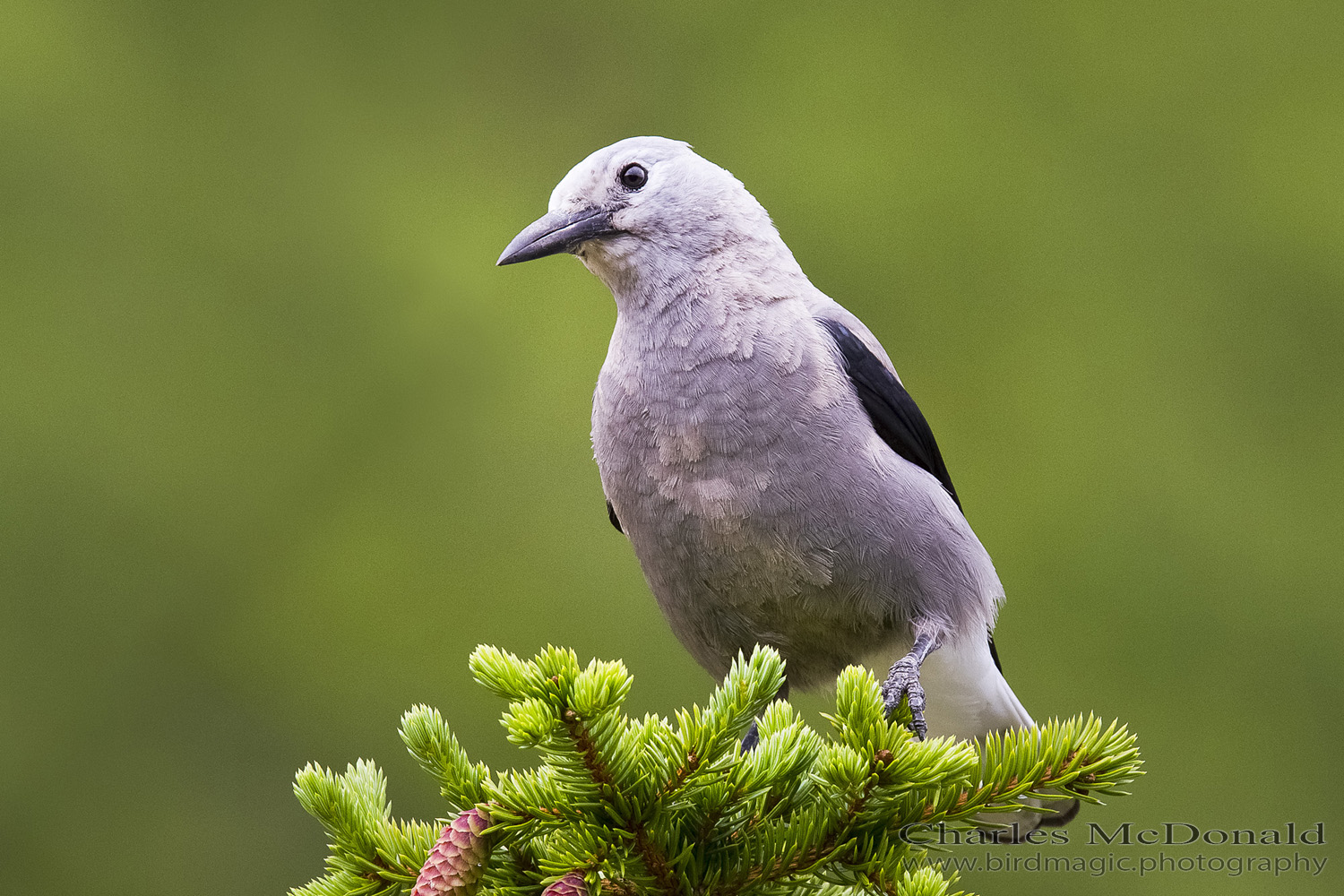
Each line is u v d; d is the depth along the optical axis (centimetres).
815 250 1382
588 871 411
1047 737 438
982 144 1404
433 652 1267
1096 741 435
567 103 1459
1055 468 1289
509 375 1352
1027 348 1336
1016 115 1412
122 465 1316
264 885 1234
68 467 1316
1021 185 1384
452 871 418
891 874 433
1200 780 1191
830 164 1402
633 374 641
